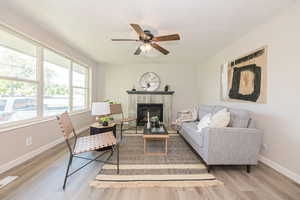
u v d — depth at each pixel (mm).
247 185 1687
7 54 2061
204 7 1846
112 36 2801
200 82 4934
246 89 2643
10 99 2111
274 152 2064
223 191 1585
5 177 1764
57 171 1923
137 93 4969
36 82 2529
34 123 2367
